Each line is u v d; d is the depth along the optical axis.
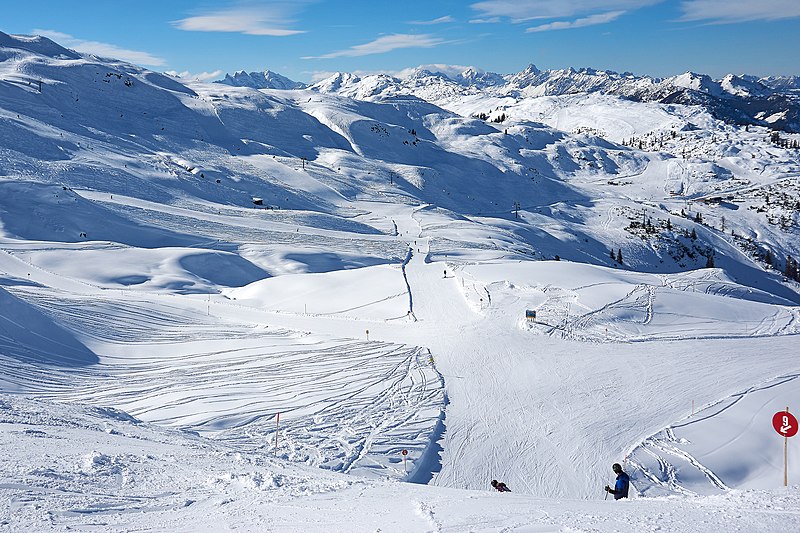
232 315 64.19
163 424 34.47
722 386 43.66
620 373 46.31
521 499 12.93
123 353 49.66
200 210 137.38
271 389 41.84
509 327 58.25
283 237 117.50
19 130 154.12
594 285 72.69
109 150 169.62
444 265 89.75
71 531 9.29
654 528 8.86
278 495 12.80
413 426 35.62
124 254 90.12
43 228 99.50
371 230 141.88
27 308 50.12
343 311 66.94
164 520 10.34
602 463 32.12
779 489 11.99
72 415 24.08
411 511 11.20
